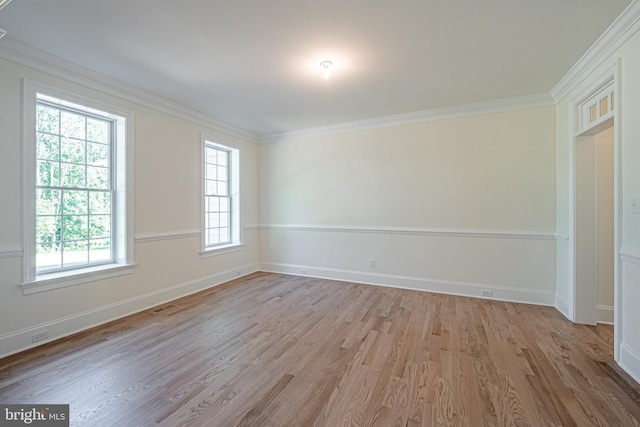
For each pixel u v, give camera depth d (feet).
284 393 6.03
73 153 9.48
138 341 8.40
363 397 5.89
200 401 5.78
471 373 6.72
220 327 9.39
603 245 9.73
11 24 6.81
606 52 7.53
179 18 6.62
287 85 10.30
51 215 8.93
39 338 8.20
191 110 12.87
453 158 12.81
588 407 5.57
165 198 11.97
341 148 15.28
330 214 15.58
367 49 7.95
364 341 8.38
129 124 10.57
